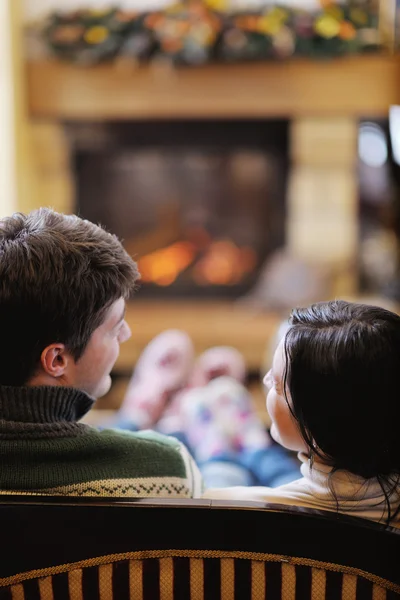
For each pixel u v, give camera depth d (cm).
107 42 315
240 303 353
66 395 78
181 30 312
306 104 328
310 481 79
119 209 364
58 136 343
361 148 348
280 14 310
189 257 365
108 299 78
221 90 329
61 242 76
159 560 66
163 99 330
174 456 84
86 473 77
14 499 66
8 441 75
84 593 67
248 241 365
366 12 313
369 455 74
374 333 73
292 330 77
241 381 210
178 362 200
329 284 337
